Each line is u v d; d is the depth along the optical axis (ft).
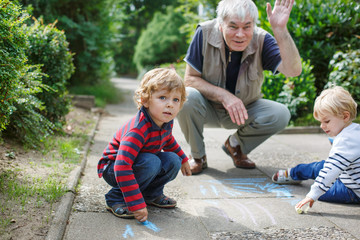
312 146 14.38
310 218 7.47
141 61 66.23
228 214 7.61
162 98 6.77
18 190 7.40
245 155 11.21
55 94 13.60
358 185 7.79
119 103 28.40
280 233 6.74
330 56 19.54
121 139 7.02
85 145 12.46
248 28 8.98
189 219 7.30
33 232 6.06
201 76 10.36
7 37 7.52
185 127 10.20
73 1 29.50
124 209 7.14
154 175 7.28
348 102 7.61
